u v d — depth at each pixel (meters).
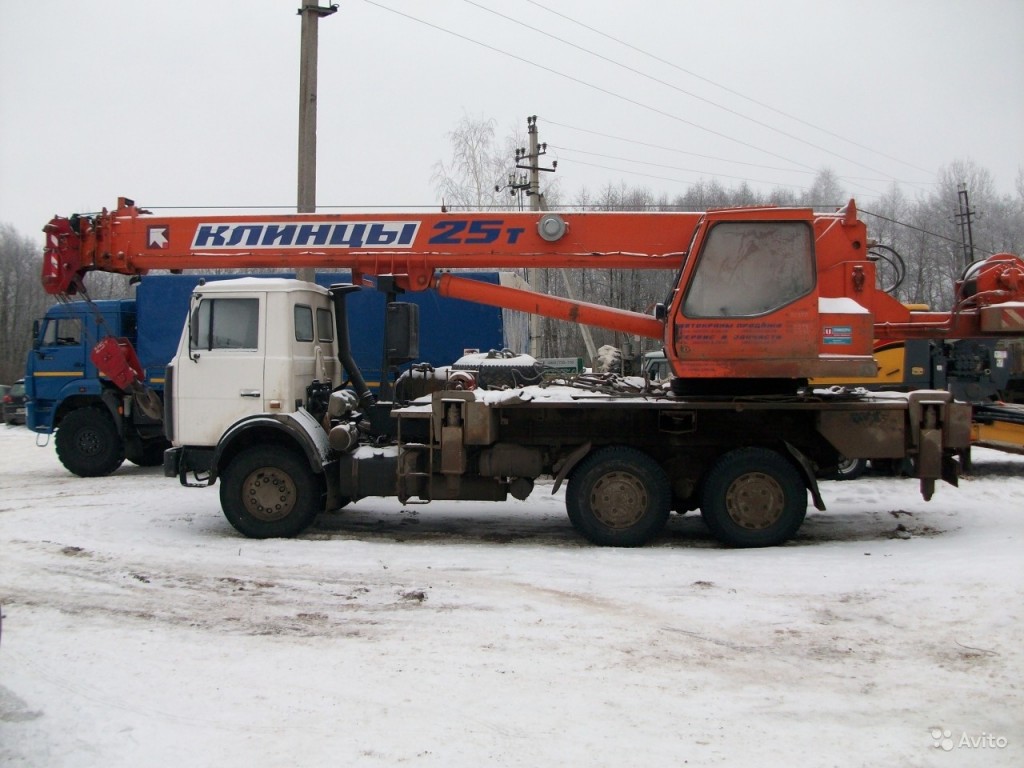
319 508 8.66
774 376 7.80
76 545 7.98
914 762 3.69
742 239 7.85
